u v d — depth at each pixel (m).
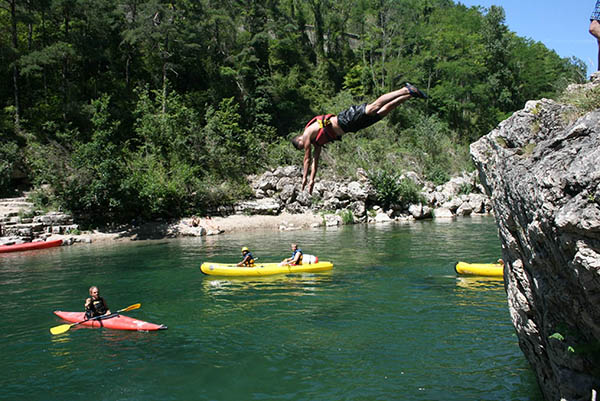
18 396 6.81
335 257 18.34
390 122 49.97
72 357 8.29
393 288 12.89
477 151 5.79
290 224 29.86
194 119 34.28
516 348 8.19
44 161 25.73
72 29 36.06
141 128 32.62
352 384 6.98
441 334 9.02
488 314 10.25
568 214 3.33
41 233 23.73
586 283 3.37
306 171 4.61
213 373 7.50
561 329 4.13
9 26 32.84
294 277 14.75
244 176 34.56
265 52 49.66
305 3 67.31
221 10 45.09
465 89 55.03
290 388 6.93
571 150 3.67
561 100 4.89
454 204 36.00
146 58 40.59
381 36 59.94
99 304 10.57
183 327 9.87
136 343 8.95
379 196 33.69
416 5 70.44
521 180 4.25
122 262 18.16
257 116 42.41
